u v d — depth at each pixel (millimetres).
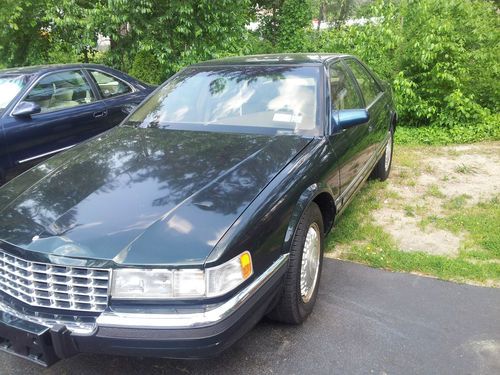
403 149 6930
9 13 9484
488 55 7555
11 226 2299
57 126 5215
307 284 2887
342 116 3355
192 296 2014
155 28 9109
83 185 2600
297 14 14430
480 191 5141
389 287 3291
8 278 2244
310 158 2941
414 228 4254
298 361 2562
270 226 2391
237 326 2090
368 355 2598
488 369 2477
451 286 3285
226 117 3457
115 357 2633
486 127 7355
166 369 2527
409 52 7738
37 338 2043
